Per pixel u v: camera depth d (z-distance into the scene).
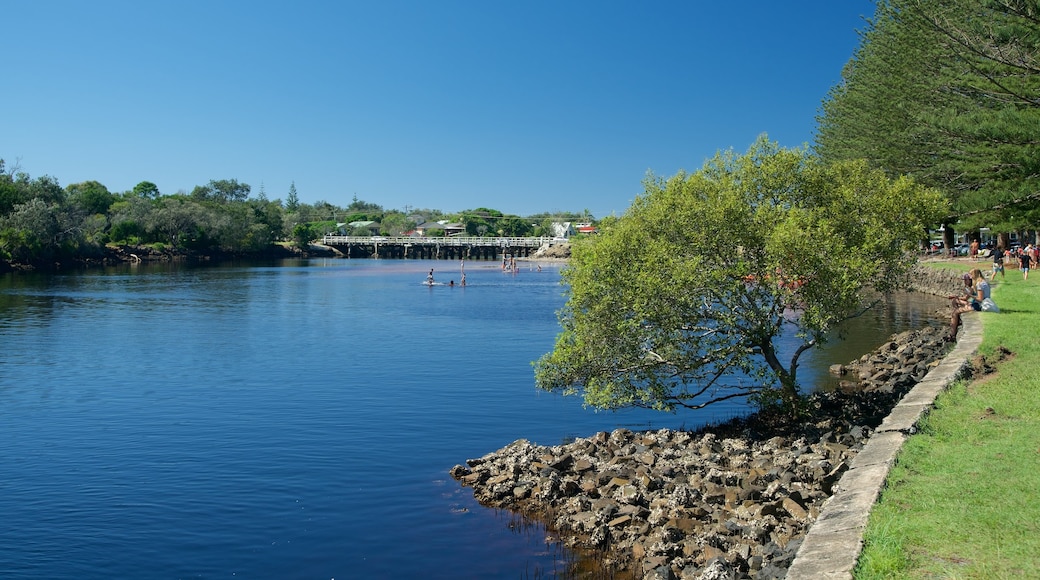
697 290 17.00
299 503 14.09
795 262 16.44
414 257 161.38
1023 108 29.45
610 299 17.28
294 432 18.97
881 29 49.22
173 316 46.75
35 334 38.06
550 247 145.75
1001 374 15.05
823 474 12.78
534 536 12.33
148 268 104.06
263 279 83.88
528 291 69.69
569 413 20.84
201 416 20.69
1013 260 49.97
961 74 35.00
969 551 6.86
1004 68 29.77
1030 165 25.91
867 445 10.80
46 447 17.72
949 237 63.59
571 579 10.75
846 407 18.83
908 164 46.12
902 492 8.47
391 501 14.10
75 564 11.66
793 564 7.09
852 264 16.27
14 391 24.11
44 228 95.75
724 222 17.11
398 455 17.00
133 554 11.99
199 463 16.47
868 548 7.03
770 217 17.27
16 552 12.05
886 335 34.44
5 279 78.00
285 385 25.03
